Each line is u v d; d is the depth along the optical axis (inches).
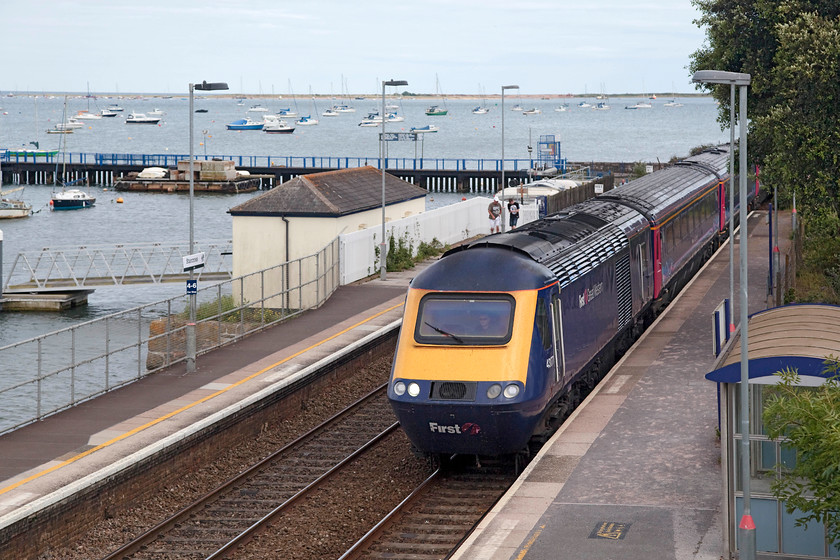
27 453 773.3
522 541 605.6
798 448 508.7
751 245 1916.8
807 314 657.6
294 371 1039.0
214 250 2436.0
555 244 916.0
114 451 776.3
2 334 1652.3
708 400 898.7
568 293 868.0
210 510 749.3
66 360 1454.2
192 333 1040.2
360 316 1334.9
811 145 1137.4
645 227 1231.5
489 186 4350.4
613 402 908.6
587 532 616.7
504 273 792.3
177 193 4505.4
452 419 748.6
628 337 1185.4
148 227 3390.7
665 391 935.7
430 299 789.2
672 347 1117.1
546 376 781.9
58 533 671.1
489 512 657.6
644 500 668.7
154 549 674.2
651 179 1598.2
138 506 755.4
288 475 828.0
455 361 757.3
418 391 754.8
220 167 4539.9
